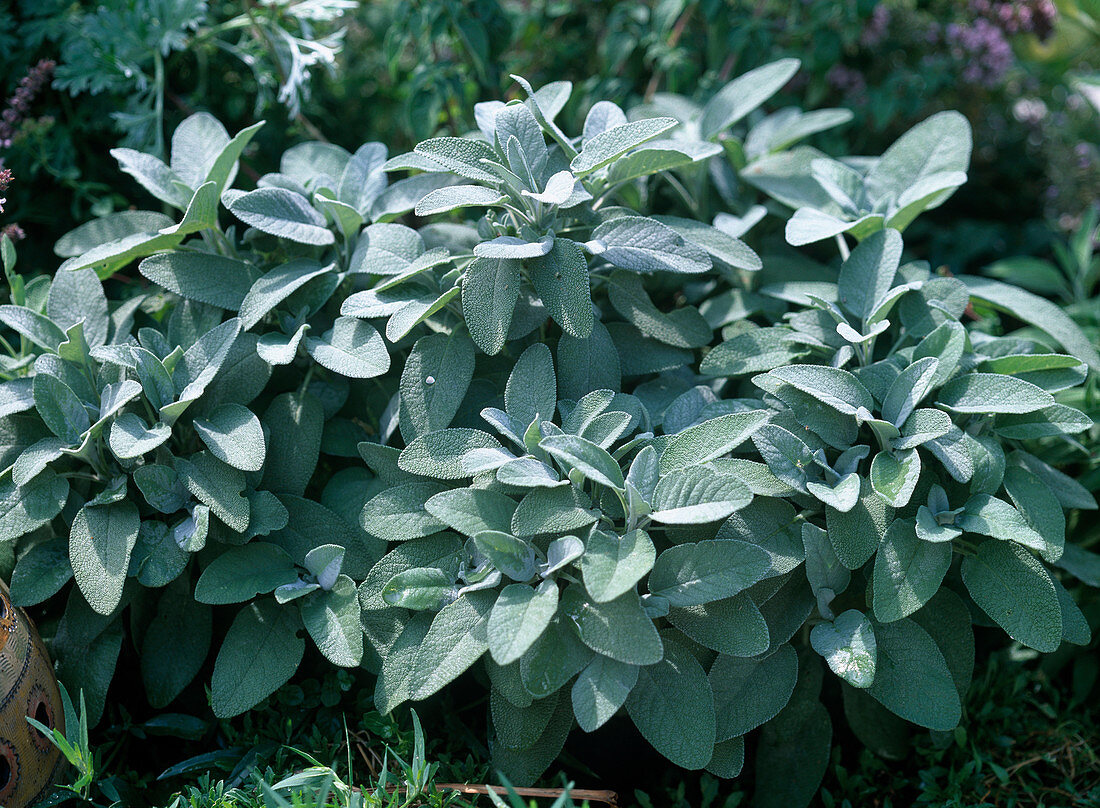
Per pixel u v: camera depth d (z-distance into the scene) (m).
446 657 1.59
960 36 3.22
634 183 2.30
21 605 1.71
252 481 1.83
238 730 1.92
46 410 1.75
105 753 1.90
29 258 2.66
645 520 1.63
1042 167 3.78
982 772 2.01
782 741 1.88
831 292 2.12
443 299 1.77
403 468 1.71
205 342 1.85
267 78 2.62
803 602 1.74
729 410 1.88
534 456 1.69
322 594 1.75
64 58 2.51
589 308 1.75
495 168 1.75
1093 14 3.45
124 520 1.74
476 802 1.66
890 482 1.66
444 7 2.75
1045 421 1.83
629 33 2.99
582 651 1.56
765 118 2.85
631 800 1.98
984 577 1.70
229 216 2.69
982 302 2.36
